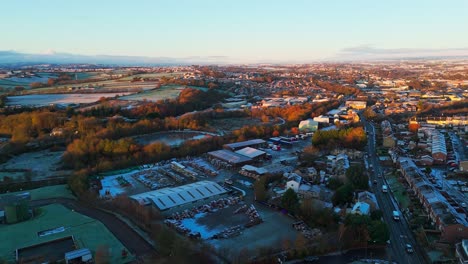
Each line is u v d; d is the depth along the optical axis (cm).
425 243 10888
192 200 14088
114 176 17588
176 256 9769
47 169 18700
